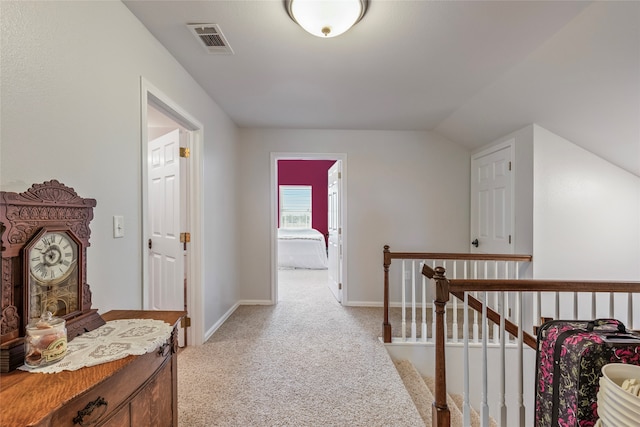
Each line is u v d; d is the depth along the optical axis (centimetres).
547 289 154
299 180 819
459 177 389
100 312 138
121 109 154
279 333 293
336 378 215
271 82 248
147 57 177
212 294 291
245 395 194
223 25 173
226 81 247
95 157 136
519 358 153
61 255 104
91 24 133
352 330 302
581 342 113
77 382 80
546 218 264
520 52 200
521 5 155
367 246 388
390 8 157
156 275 285
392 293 386
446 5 155
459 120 330
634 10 145
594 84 195
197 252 262
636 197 261
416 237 389
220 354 249
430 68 223
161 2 154
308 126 375
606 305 262
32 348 85
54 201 101
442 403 163
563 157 264
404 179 389
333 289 438
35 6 107
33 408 69
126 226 157
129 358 93
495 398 256
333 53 203
